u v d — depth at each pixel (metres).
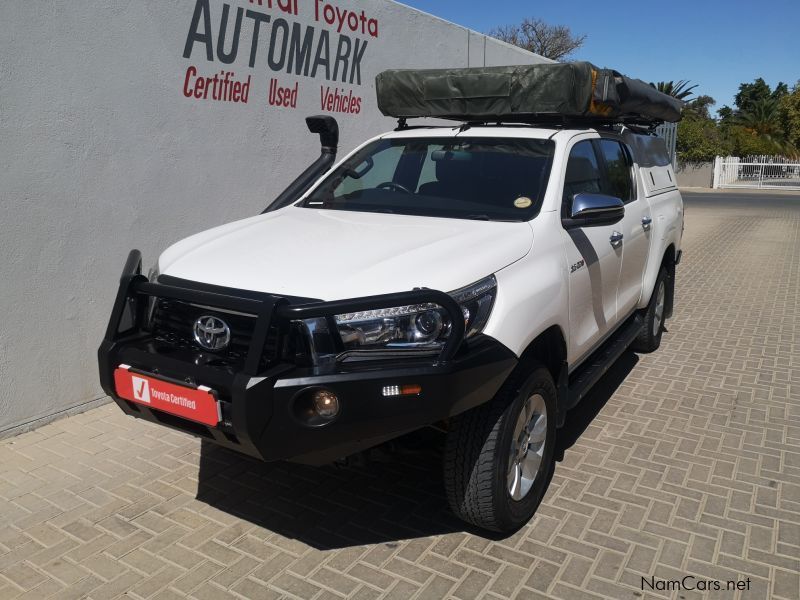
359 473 4.04
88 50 4.51
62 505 3.66
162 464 4.11
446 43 8.60
